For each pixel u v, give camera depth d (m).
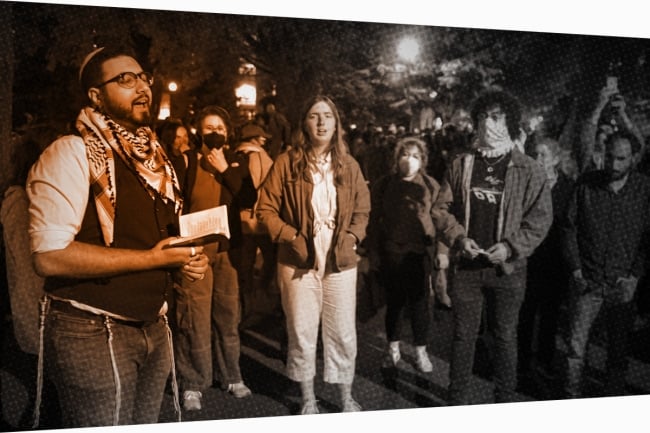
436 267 3.29
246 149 3.04
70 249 2.84
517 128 3.32
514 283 3.38
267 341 3.14
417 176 3.23
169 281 2.97
